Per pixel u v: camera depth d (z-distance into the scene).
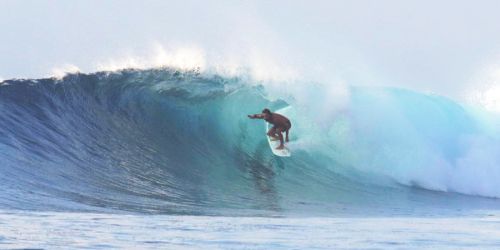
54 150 78.94
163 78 90.44
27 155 76.88
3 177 71.25
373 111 86.94
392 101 88.25
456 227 57.28
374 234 52.19
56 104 86.06
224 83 89.88
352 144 85.06
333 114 86.62
